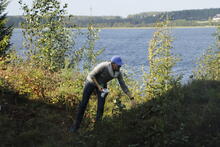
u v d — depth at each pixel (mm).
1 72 9391
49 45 12133
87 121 7535
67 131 7102
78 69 11711
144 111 7375
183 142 6180
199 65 12336
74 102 8359
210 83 9023
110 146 6355
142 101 8539
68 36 12695
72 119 7688
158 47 9969
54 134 6902
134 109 7559
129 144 6336
